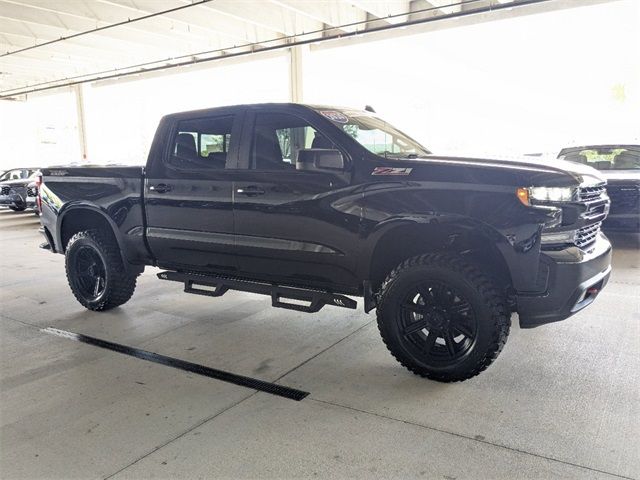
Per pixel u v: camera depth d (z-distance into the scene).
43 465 2.50
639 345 3.85
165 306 5.23
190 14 11.76
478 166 3.19
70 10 10.95
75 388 3.35
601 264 3.24
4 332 4.50
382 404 3.06
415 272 3.27
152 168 4.42
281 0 10.21
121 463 2.50
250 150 3.93
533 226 3.00
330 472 2.40
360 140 3.68
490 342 3.12
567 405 2.99
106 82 21.97
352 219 3.47
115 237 4.93
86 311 5.11
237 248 3.99
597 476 2.33
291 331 4.41
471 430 2.74
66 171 4.99
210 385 3.37
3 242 9.72
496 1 10.78
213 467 2.45
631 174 7.22
